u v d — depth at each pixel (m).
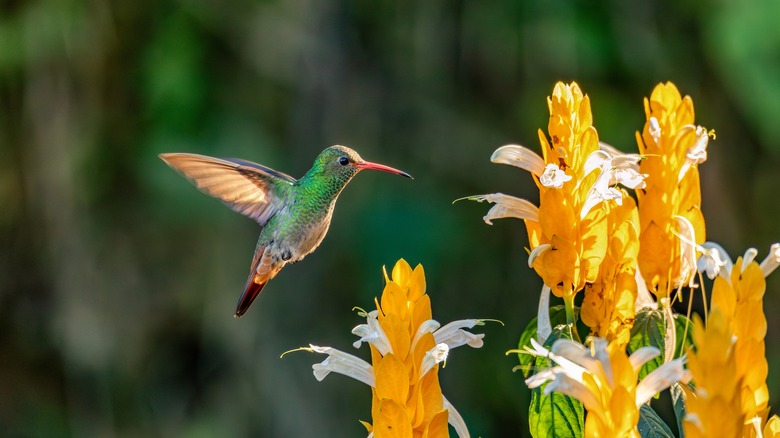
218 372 12.46
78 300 12.48
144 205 12.45
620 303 3.18
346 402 12.34
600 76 11.82
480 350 12.52
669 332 3.21
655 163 3.33
